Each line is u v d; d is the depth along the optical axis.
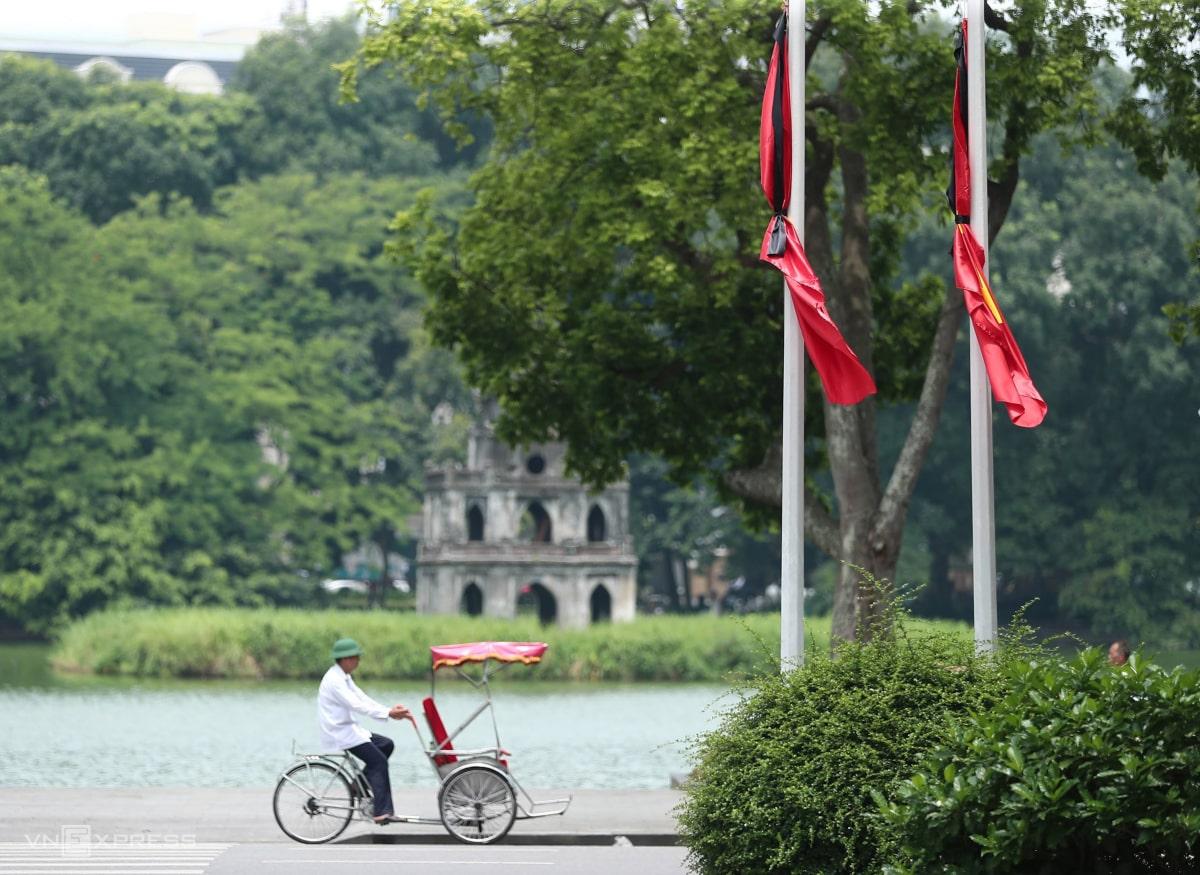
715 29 78.31
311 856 49.44
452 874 45.44
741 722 38.97
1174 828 27.53
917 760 36.12
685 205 78.38
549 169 83.62
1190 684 29.00
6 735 126.25
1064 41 77.19
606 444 92.50
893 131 77.00
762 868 36.94
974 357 56.94
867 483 77.75
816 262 79.88
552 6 80.06
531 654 56.34
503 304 90.25
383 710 54.06
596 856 50.47
